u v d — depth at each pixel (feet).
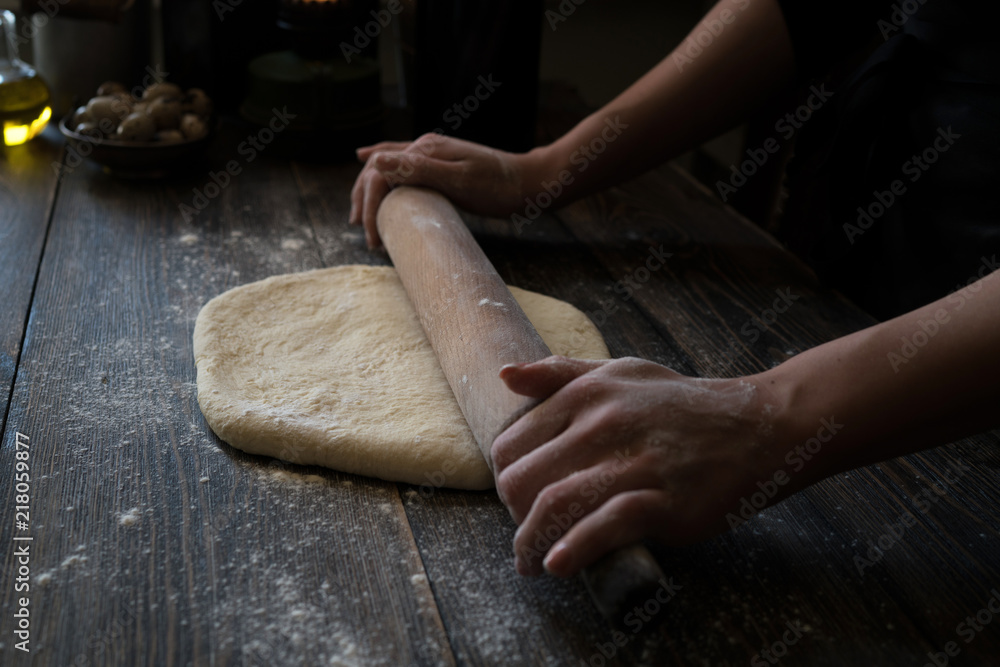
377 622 1.99
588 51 8.07
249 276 3.65
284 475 2.48
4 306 3.26
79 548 2.15
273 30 5.66
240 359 2.93
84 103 5.41
